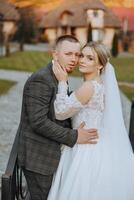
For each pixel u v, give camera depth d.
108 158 2.75
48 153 2.63
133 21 29.62
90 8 29.19
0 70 21.19
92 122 2.69
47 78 2.54
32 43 30.48
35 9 29.69
